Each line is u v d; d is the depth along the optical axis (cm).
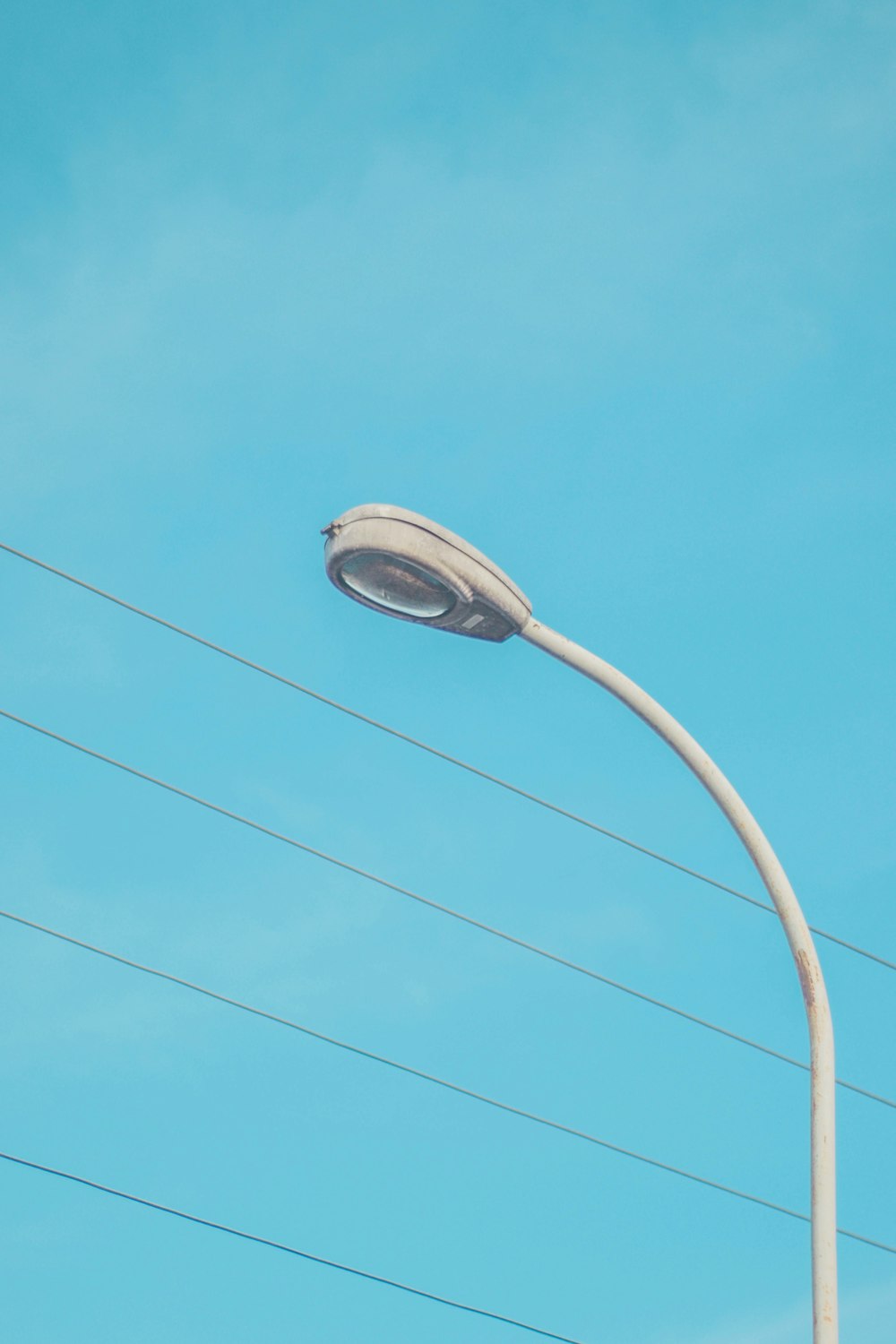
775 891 725
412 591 723
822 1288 661
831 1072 698
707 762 738
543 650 745
